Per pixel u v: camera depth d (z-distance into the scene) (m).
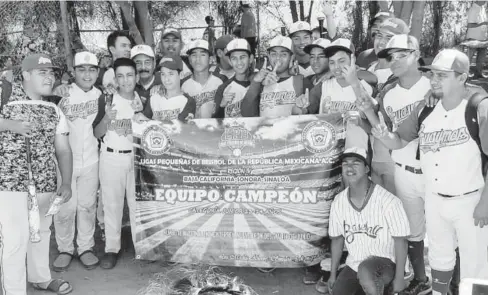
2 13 6.98
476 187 3.85
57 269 5.30
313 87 5.31
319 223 4.61
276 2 15.91
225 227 4.75
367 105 4.20
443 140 3.88
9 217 4.26
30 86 4.41
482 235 3.92
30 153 4.39
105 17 12.71
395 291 4.17
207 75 5.96
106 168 5.32
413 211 4.59
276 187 4.63
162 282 2.71
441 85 3.79
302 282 4.97
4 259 4.27
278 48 5.25
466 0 13.48
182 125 4.72
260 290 4.80
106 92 5.31
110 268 5.33
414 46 4.32
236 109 5.59
